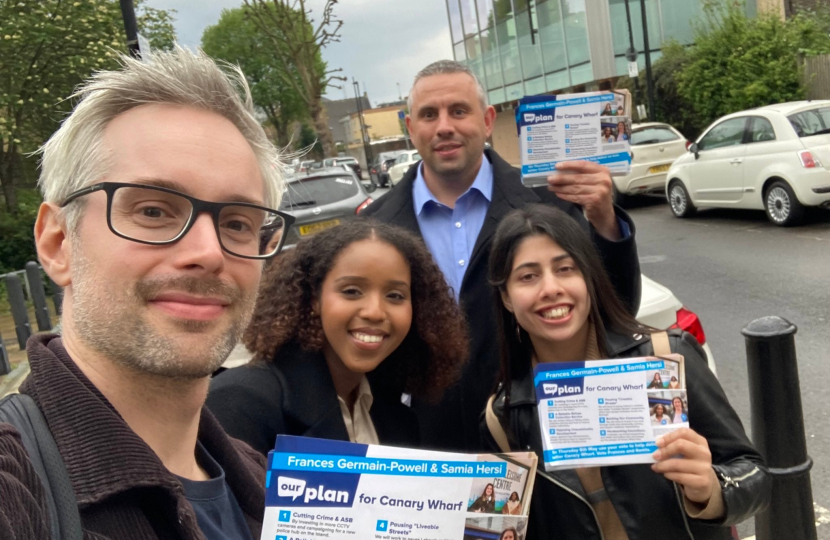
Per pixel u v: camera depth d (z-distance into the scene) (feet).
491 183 4.64
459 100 4.46
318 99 38.22
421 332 3.44
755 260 12.89
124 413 1.69
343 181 14.34
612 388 2.84
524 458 2.11
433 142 4.49
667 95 27.84
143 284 1.63
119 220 1.65
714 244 14.88
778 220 15.15
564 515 3.04
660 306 5.58
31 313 15.79
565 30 30.66
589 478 3.10
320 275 3.19
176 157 1.70
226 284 1.73
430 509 2.02
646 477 2.92
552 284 3.17
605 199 3.79
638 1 29.84
